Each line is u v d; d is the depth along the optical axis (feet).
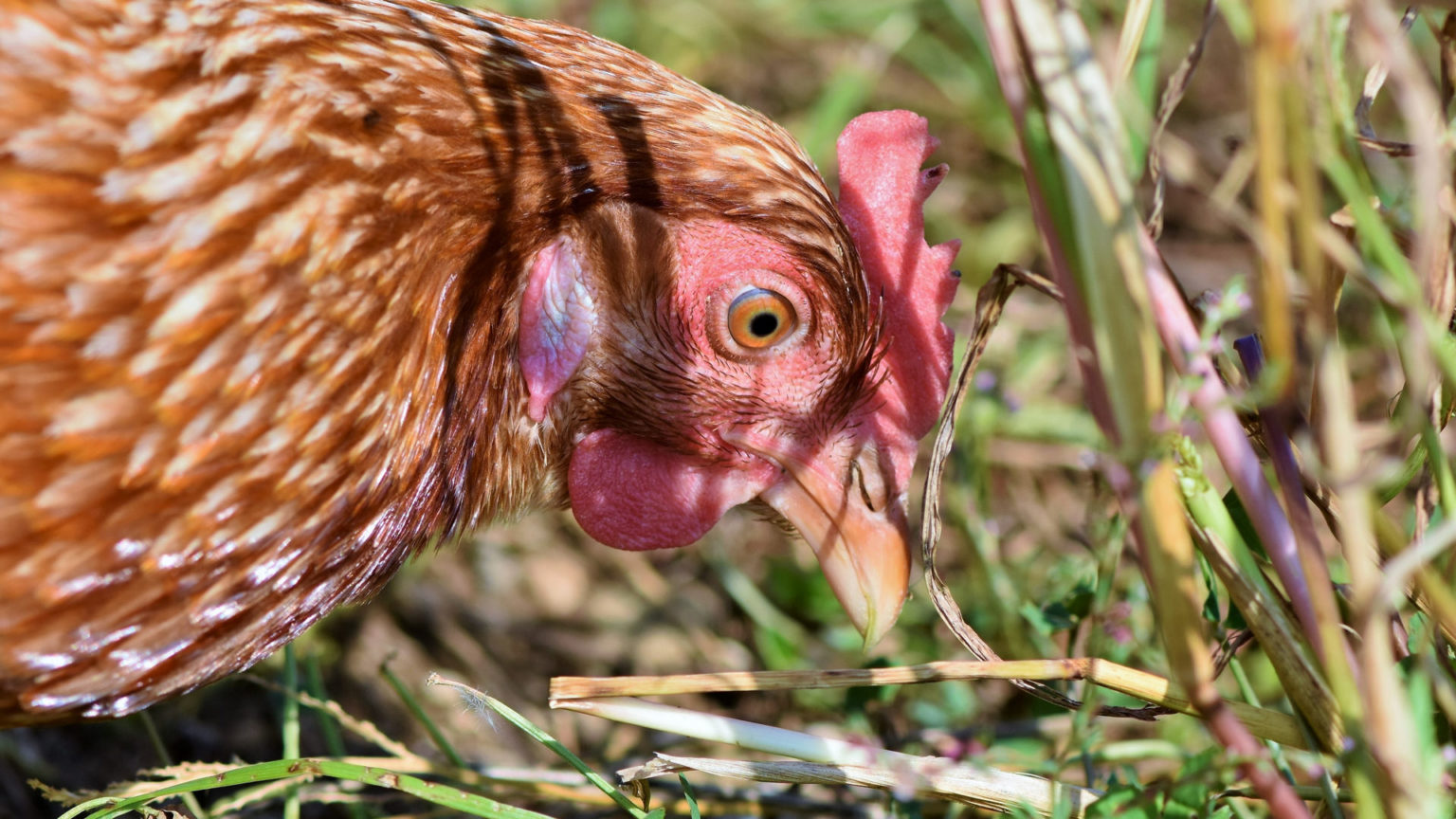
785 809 3.88
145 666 3.70
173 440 3.66
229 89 3.67
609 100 3.76
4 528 3.65
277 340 3.67
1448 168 3.66
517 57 3.75
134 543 3.67
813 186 3.79
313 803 3.95
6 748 3.98
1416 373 3.59
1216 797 3.71
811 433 3.81
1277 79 3.56
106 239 3.65
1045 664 3.72
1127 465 3.60
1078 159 3.59
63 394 3.65
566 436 3.83
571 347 3.79
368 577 3.76
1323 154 3.60
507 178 3.74
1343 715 3.63
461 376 3.76
